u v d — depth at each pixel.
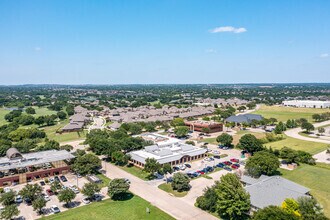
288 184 82.38
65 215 74.12
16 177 98.50
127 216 73.19
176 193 88.75
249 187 79.19
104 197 85.94
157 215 73.56
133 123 196.12
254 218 59.97
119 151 120.69
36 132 172.12
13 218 72.88
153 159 105.62
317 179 99.75
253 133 187.38
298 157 118.69
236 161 122.88
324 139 165.88
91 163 106.12
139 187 94.19
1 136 162.38
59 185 89.44
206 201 76.94
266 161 99.00
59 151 124.00
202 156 130.75
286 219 55.75
